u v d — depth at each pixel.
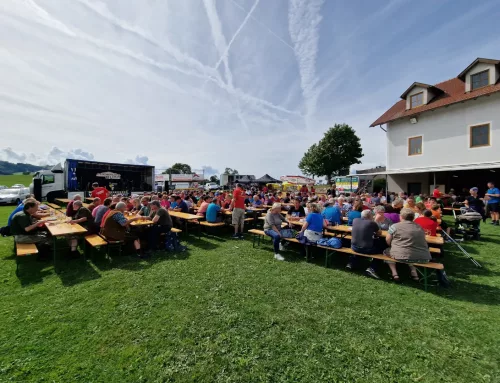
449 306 3.44
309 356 2.44
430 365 2.34
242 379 2.15
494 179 12.91
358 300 3.60
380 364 2.35
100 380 2.12
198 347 2.54
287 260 5.48
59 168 18.25
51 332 2.77
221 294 3.71
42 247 5.28
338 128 42.69
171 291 3.78
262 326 2.92
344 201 9.84
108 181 19.92
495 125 11.89
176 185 36.41
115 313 3.15
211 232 8.35
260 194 15.23
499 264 5.20
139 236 6.30
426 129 14.68
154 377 2.16
